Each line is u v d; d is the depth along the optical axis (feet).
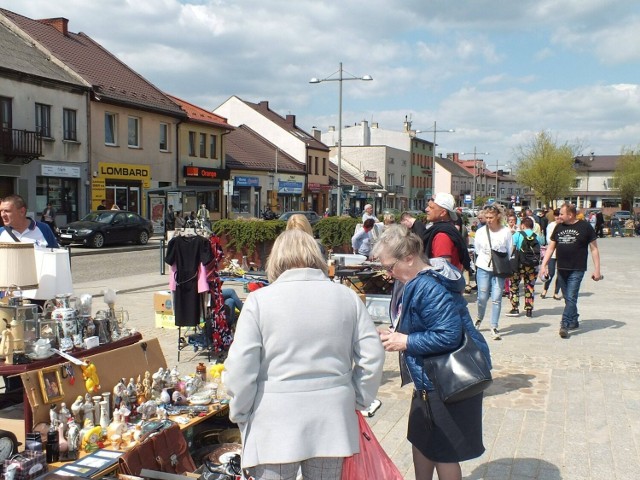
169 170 110.83
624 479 13.28
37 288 13.67
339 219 52.49
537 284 49.62
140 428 12.22
